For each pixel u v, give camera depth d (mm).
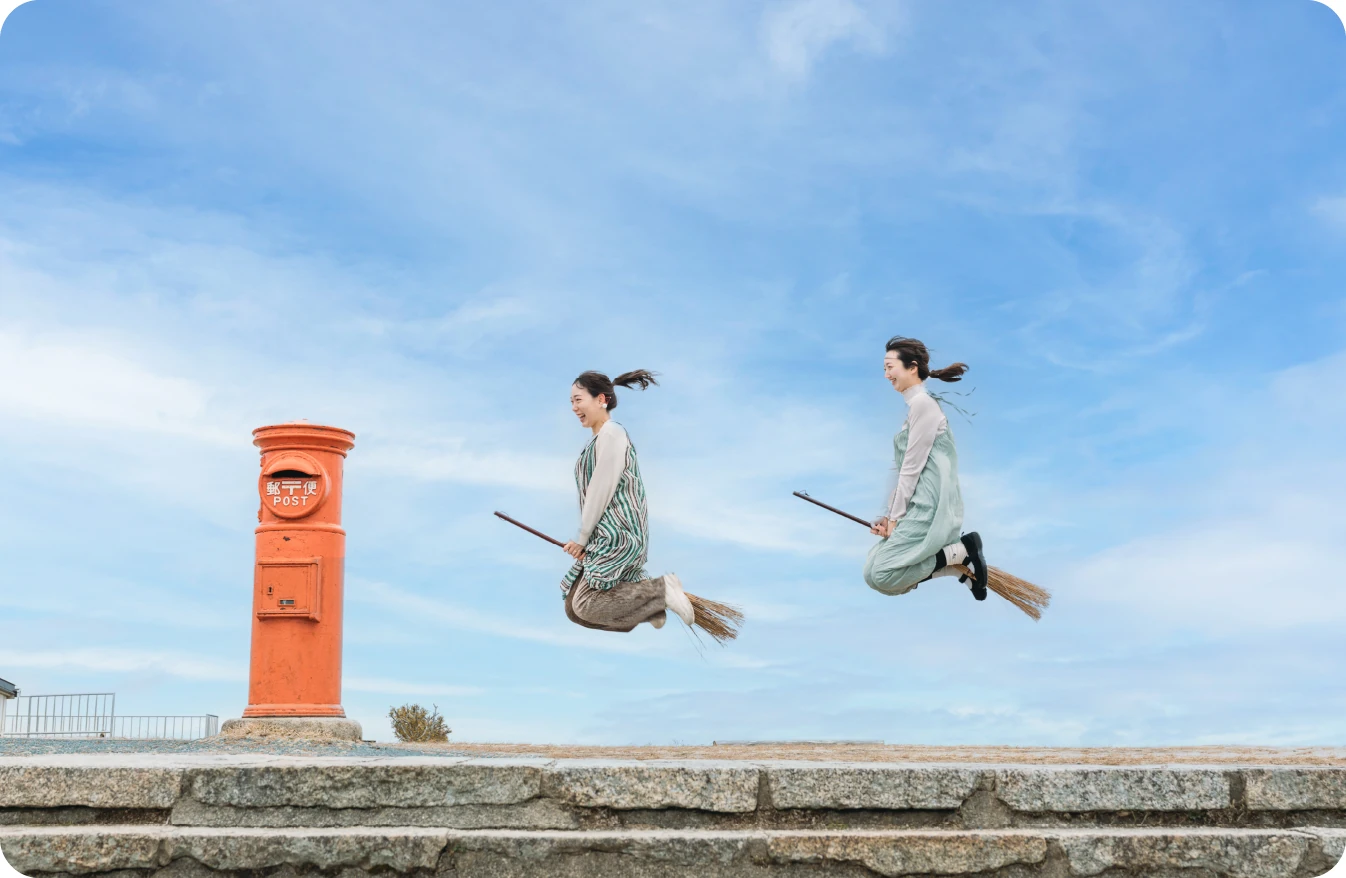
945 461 8055
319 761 4145
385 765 3994
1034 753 6598
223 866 3742
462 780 3990
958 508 8039
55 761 4148
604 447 7438
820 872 3830
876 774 4059
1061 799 4086
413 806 3967
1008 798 4074
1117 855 3887
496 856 3812
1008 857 3859
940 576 8070
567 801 3996
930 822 4043
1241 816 4121
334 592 8539
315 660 8375
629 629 7375
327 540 8500
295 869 3760
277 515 8445
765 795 4039
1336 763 5570
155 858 3744
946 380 8320
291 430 8492
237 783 3951
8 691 13820
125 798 3926
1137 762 5727
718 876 3818
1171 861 3889
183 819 3916
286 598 8344
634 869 3820
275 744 7684
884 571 8023
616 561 7348
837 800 4027
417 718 12141
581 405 7625
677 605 7254
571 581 7488
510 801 3979
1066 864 3875
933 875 3844
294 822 3924
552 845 3820
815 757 6109
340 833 3797
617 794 3998
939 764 4309
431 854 3783
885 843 3855
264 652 8352
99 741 7707
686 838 3834
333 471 8656
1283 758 6066
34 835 3742
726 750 6832
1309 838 3906
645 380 7848
